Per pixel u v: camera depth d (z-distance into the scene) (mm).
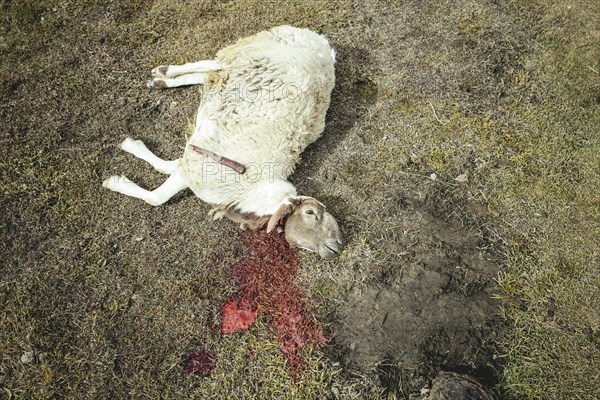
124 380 3926
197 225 4637
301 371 4020
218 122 4457
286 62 4609
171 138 5055
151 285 4332
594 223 4746
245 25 5758
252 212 4430
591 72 5680
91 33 5602
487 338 4188
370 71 5578
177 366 4000
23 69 5285
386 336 4172
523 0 6191
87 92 5215
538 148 5160
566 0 6207
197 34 5672
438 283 4391
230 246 4551
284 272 4453
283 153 4512
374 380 3982
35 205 4582
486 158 5082
